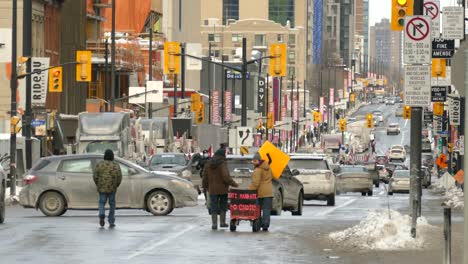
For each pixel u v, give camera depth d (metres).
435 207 87.38
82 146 104.50
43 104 119.94
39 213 68.69
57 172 64.06
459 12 72.19
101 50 181.62
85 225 54.94
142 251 41.97
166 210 64.06
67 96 161.75
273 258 39.69
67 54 163.50
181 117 180.75
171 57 93.31
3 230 51.47
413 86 46.69
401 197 113.62
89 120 106.50
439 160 136.38
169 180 64.06
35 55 144.75
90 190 63.81
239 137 106.69
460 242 45.69
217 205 52.31
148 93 170.00
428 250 42.25
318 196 85.56
